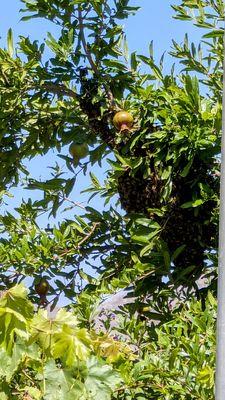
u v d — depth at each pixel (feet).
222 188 11.26
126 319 21.13
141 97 23.20
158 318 22.33
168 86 23.11
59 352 13.02
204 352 18.15
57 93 25.40
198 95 21.68
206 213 22.50
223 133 11.51
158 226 22.33
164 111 22.18
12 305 12.79
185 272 22.20
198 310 20.04
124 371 18.43
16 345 12.87
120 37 24.70
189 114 21.79
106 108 24.39
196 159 22.34
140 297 23.24
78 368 13.10
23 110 26.22
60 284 25.71
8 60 24.94
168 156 21.90
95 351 15.07
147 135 22.38
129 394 18.79
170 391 18.63
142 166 22.66
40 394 13.37
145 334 23.15
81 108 24.73
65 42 24.50
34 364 13.30
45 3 24.56
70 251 25.67
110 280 25.16
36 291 25.53
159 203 22.72
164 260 22.15
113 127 24.29
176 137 21.36
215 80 23.45
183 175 21.31
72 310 21.59
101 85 24.64
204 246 22.52
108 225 25.94
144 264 22.43
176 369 18.39
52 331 13.11
